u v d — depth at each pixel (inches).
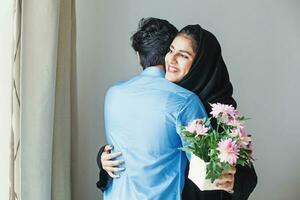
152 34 51.0
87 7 60.9
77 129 57.7
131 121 49.4
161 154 47.4
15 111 47.3
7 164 46.9
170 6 61.4
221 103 46.9
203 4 62.0
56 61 49.6
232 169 40.8
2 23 46.3
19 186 47.7
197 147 40.3
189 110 46.4
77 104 59.8
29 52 46.9
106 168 51.1
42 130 47.4
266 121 65.3
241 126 40.3
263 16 64.1
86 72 61.7
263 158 65.5
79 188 61.7
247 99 64.2
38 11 47.0
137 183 48.6
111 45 61.6
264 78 64.7
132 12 61.3
